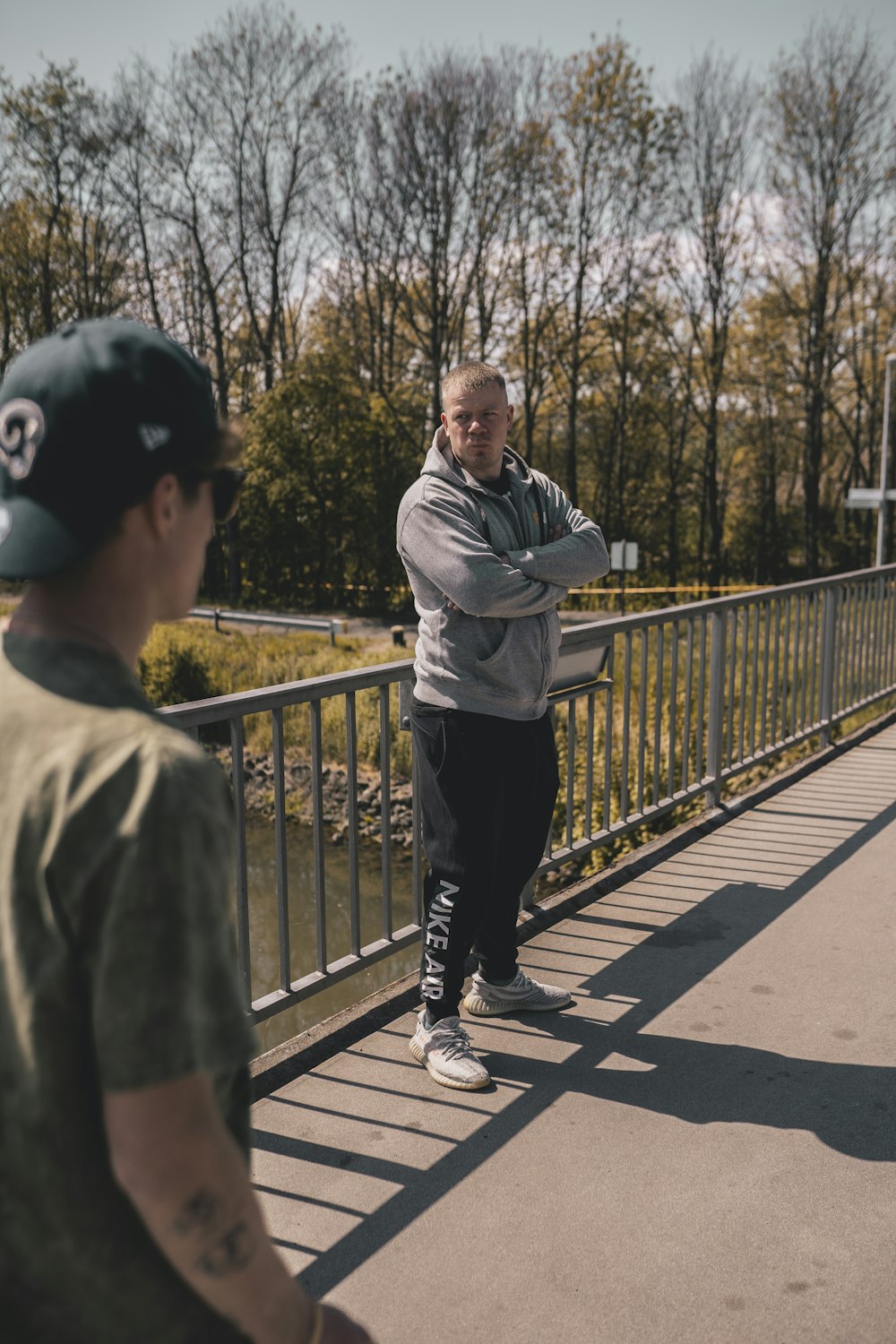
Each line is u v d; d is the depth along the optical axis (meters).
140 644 0.83
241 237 36.75
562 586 2.73
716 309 36.88
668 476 43.12
